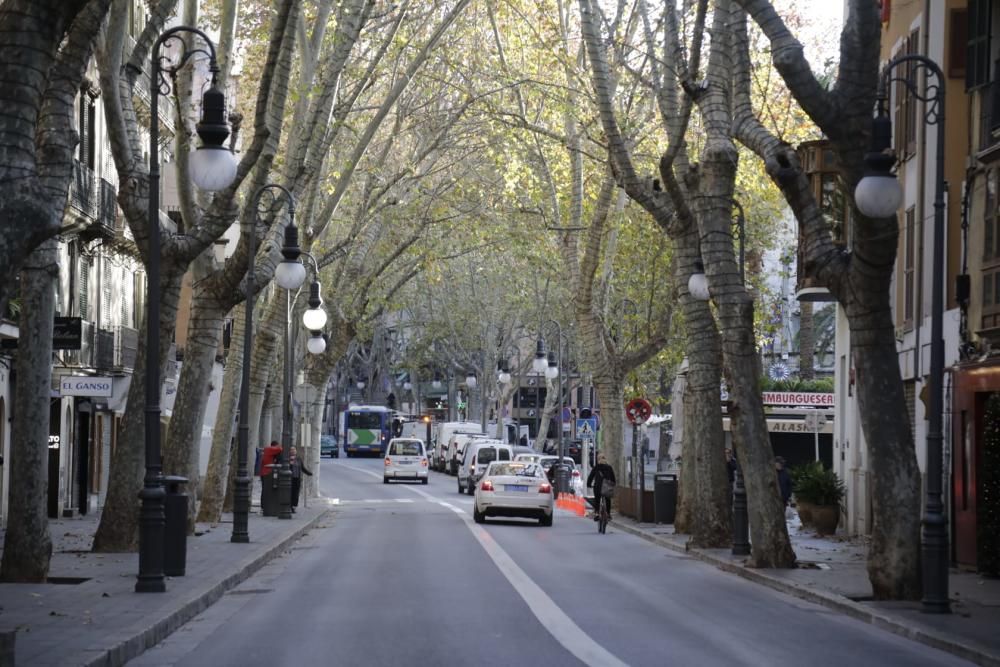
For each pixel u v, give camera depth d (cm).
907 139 3375
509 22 4291
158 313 1948
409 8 4031
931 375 1859
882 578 1966
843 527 3884
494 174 5234
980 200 2716
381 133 5297
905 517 1967
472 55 4581
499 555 2803
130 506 2520
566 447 9525
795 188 2044
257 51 4347
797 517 4522
